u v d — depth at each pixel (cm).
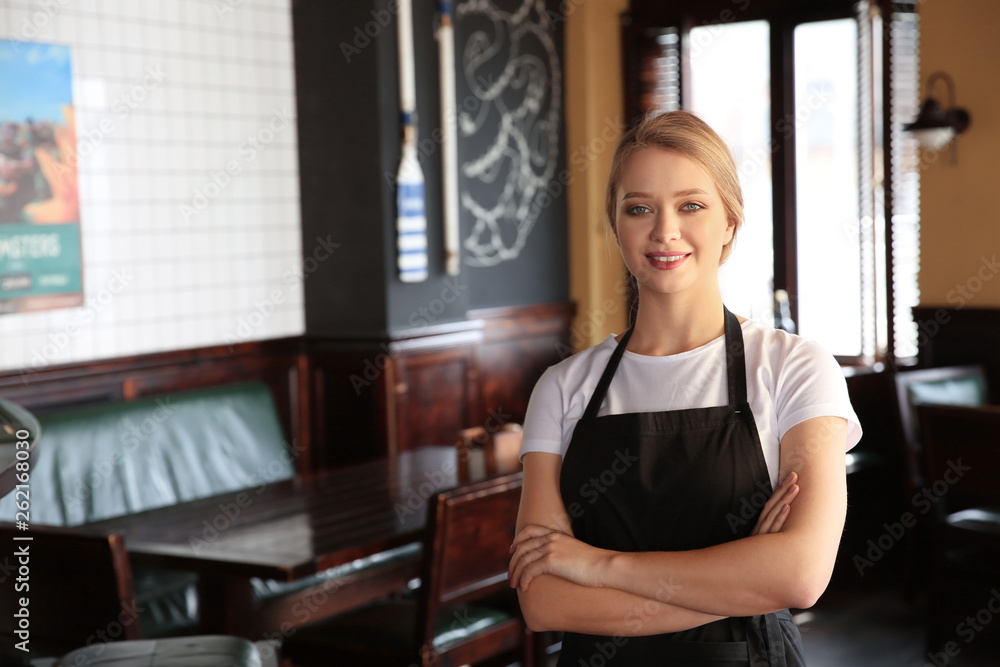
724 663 143
